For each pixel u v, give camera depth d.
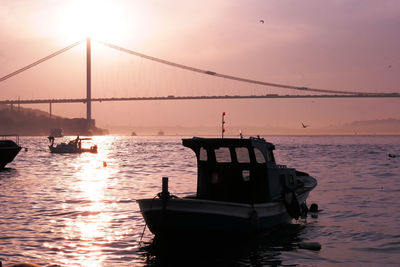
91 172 36.97
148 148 100.94
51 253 11.53
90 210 17.59
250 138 13.49
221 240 12.41
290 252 11.80
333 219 15.99
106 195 22.03
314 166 42.84
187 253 11.73
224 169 13.77
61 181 29.34
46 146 114.25
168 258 11.23
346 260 11.06
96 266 10.54
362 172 35.75
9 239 12.83
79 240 12.84
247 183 13.58
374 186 25.89
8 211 17.33
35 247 12.05
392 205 18.94
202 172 14.02
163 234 12.34
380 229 14.34
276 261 11.01
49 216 16.31
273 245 12.50
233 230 12.32
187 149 93.06
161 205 12.09
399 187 25.28
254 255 11.53
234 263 10.88
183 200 11.95
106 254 11.52
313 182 18.59
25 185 26.78
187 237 12.27
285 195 14.68
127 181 29.22
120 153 74.94
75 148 74.31
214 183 13.87
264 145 14.13
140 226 14.70
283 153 72.50
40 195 22.06
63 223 15.07
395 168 39.91
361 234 13.70
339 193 22.77
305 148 97.31
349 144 135.88
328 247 12.29
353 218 16.14
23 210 17.58
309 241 12.96
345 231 14.10
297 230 14.30
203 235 12.19
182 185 26.56
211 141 13.73
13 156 39.25
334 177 31.56
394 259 11.14
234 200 13.66
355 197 21.31
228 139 13.56
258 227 12.81
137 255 11.48
